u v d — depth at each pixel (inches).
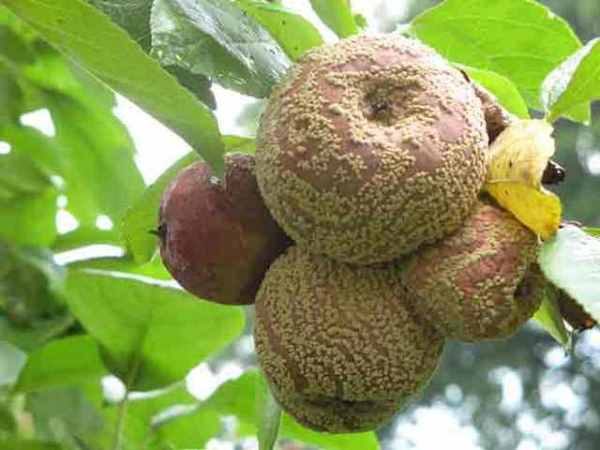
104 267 19.1
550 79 14.4
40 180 21.8
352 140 12.9
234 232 14.2
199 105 12.9
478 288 13.1
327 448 19.2
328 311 13.4
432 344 13.7
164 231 14.6
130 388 19.0
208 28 14.1
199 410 19.9
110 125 20.9
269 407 15.7
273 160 13.1
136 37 14.8
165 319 18.9
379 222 12.9
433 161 12.9
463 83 13.4
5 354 21.2
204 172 14.4
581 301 12.5
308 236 13.3
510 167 13.2
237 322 19.0
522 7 16.7
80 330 20.9
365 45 13.4
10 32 20.8
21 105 21.2
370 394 13.6
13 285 20.5
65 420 20.6
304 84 13.2
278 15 15.0
